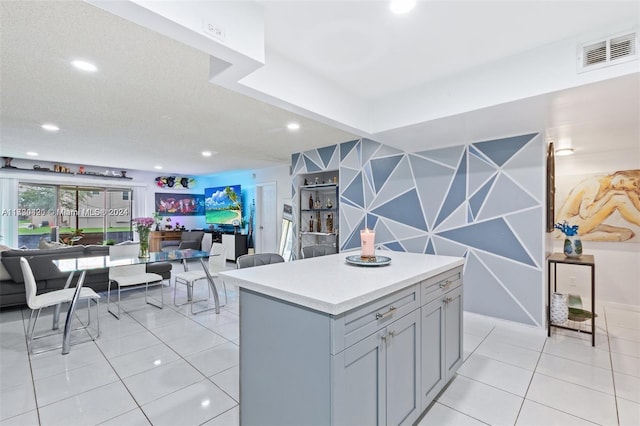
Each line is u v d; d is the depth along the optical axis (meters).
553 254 3.48
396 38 2.03
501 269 3.41
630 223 3.83
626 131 3.08
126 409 1.95
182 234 8.42
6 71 2.31
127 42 1.93
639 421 1.83
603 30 1.89
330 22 1.86
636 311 3.78
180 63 2.21
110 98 2.84
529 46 2.12
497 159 3.42
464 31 1.95
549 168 3.38
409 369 1.73
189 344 2.92
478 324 3.39
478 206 3.55
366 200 4.52
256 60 1.65
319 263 2.20
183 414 1.90
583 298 4.12
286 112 3.25
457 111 2.53
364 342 1.41
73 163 6.77
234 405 1.99
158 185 8.43
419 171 4.01
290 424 1.44
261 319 1.60
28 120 3.51
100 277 4.46
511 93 2.24
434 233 3.88
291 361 1.44
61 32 1.82
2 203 6.04
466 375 2.36
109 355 2.69
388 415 1.55
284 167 6.96
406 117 2.86
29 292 2.74
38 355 2.69
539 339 3.00
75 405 1.99
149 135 4.21
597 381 2.26
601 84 1.94
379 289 1.48
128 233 7.92
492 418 1.87
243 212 8.11
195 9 1.40
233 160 6.29
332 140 4.57
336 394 1.27
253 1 1.65
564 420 1.84
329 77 2.59
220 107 3.09
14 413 1.91
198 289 5.10
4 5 1.56
